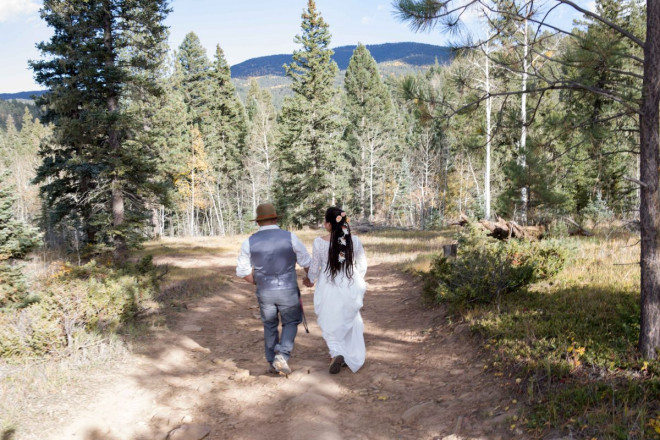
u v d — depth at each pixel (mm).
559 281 7141
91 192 17359
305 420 3830
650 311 3768
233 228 52594
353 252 4957
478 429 3406
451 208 51781
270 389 4559
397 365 5121
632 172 14523
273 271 4668
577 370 3850
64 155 19375
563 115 5309
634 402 3281
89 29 15727
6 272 6859
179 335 6625
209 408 4195
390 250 17812
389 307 8367
